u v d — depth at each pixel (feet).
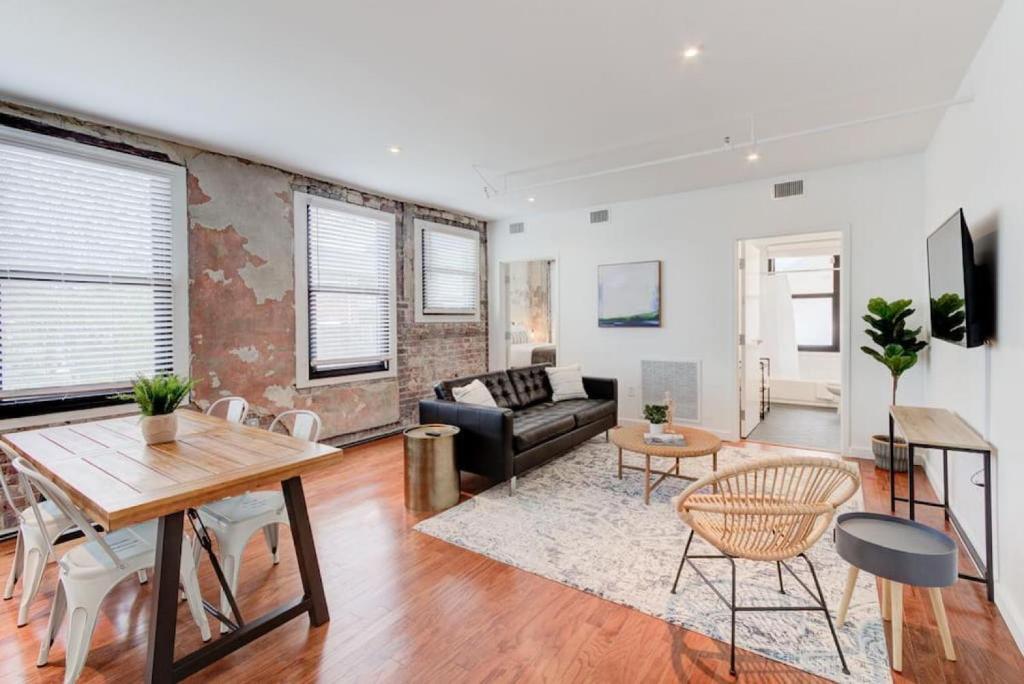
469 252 21.03
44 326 10.14
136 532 6.80
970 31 7.60
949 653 5.88
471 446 11.59
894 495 10.72
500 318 21.71
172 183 11.92
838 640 6.27
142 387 7.38
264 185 13.80
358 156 13.20
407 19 7.18
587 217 19.15
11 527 9.71
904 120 10.90
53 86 9.14
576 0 6.77
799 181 14.80
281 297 14.26
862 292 14.02
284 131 11.43
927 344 12.80
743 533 6.11
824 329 24.85
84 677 5.90
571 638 6.46
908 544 5.74
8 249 9.68
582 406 15.11
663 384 17.62
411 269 18.42
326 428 15.53
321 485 12.46
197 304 12.42
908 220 13.34
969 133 8.79
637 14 7.11
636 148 12.75
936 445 7.63
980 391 8.17
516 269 31.32
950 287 8.77
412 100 9.88
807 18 7.24
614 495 11.48
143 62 8.33
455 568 8.29
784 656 6.05
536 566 8.29
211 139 11.89
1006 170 6.95
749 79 9.11
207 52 8.04
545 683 5.66
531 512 10.53
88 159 10.61
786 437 17.10
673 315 17.34
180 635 6.77
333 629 6.72
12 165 9.70
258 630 6.22
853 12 7.09
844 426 14.39
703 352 16.83
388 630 6.68
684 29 7.50
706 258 16.61
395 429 17.81
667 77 9.00
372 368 17.04
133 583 8.11
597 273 18.93
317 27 7.36
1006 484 6.94
